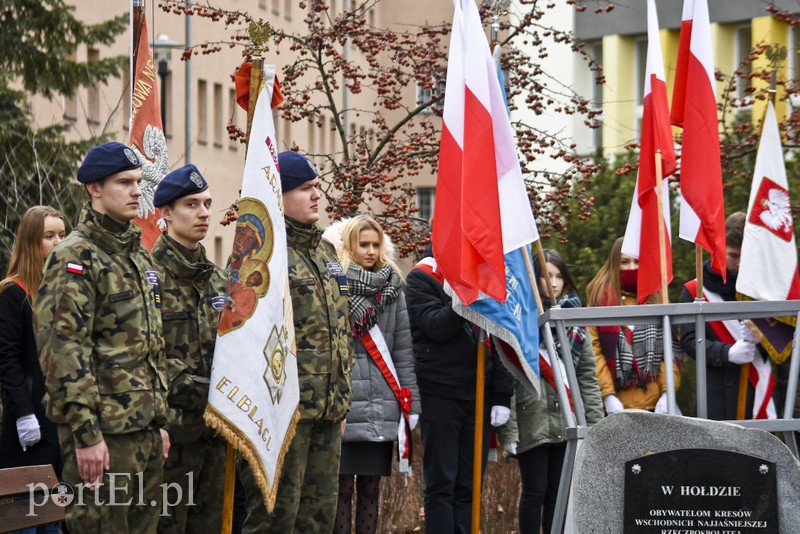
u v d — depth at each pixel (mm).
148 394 8578
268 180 9398
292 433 9367
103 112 40688
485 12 18438
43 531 9062
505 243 11359
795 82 21500
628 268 13383
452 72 11602
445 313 11727
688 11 11891
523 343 11445
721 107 22125
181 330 9578
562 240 18734
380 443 11914
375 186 18109
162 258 9648
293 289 10039
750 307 10195
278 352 9289
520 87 18984
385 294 11984
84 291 8383
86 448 8234
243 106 9781
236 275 9258
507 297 11438
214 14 17953
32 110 32031
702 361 10219
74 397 8211
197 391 9523
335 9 52344
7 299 10906
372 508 12070
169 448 9727
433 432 11922
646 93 11766
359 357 11922
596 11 18531
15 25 31609
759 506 9195
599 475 9320
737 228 12703
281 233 9391
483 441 12203
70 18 32312
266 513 9820
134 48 12562
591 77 41812
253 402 9125
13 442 10898
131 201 8656
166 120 47156
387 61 32562
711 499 9227
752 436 9219
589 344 13039
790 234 12203
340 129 19094
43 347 8281
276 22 51250
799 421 10000
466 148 11320
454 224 11328
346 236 12125
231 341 9164
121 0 44719
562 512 10078
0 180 26734
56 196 26031
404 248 17875
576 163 18547
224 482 9859
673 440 9289
